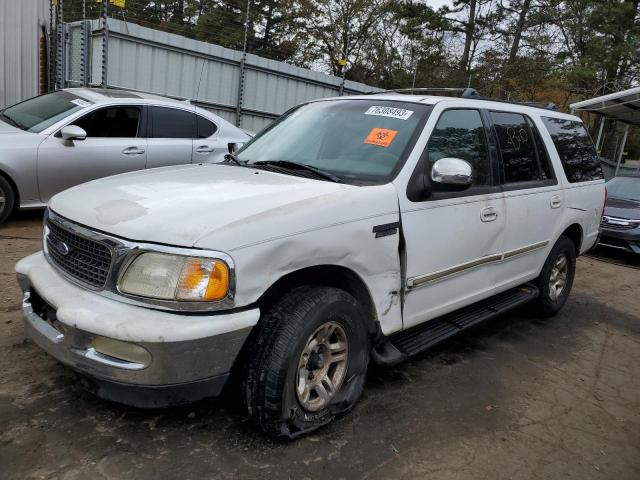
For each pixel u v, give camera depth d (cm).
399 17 3127
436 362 413
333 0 2831
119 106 698
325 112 407
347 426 309
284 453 276
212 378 253
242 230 254
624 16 2452
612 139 2688
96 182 329
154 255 244
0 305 417
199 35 1475
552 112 523
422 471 277
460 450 299
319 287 289
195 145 750
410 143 346
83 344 249
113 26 981
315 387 292
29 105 726
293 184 314
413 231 331
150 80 1052
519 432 326
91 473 248
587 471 295
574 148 538
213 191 294
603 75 2616
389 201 318
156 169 368
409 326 347
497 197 407
